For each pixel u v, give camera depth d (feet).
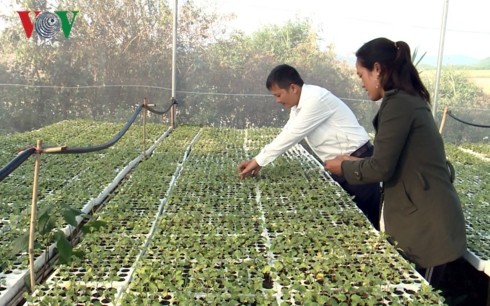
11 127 31.32
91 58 31.19
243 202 12.36
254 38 31.50
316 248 9.16
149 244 9.45
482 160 21.17
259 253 9.03
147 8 30.73
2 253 8.90
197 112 31.71
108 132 23.75
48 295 7.27
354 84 31.71
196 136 23.82
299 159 18.30
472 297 12.66
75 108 31.58
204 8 30.76
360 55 8.89
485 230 11.57
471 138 30.50
